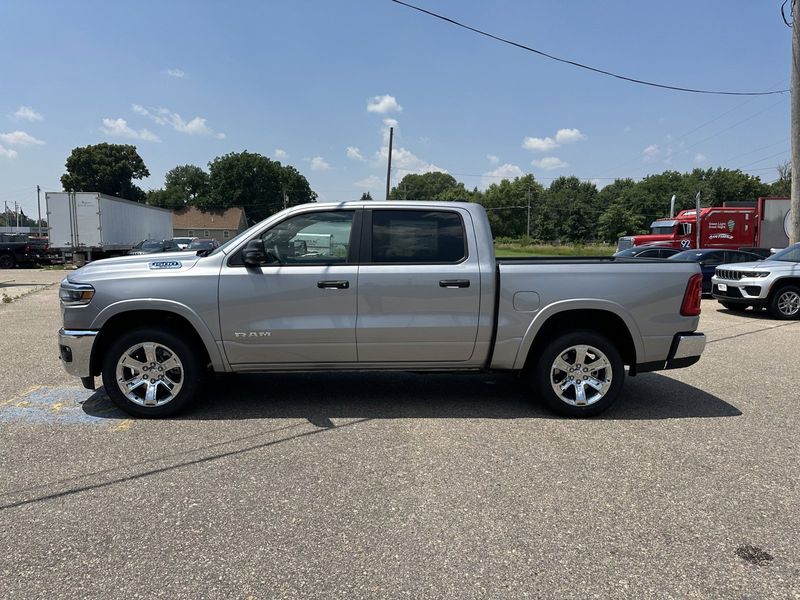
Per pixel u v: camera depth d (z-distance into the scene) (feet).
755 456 13.41
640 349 16.22
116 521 10.23
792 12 47.93
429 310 15.78
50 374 20.81
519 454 13.47
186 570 8.77
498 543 9.58
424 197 469.98
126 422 15.58
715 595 8.20
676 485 11.81
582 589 8.34
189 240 99.86
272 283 15.47
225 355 15.70
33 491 11.39
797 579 8.59
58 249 89.04
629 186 367.04
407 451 13.61
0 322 33.63
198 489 11.51
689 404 17.74
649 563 9.00
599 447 13.96
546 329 16.53
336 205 16.06
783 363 23.76
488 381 20.42
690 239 88.84
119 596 8.12
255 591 8.26
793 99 48.08
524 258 17.78
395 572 8.75
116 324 16.07
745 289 38.37
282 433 14.79
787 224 50.24
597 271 15.96
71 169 265.13
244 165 296.51
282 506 10.83
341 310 15.64
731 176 311.88
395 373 21.53
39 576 8.59
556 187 390.01
